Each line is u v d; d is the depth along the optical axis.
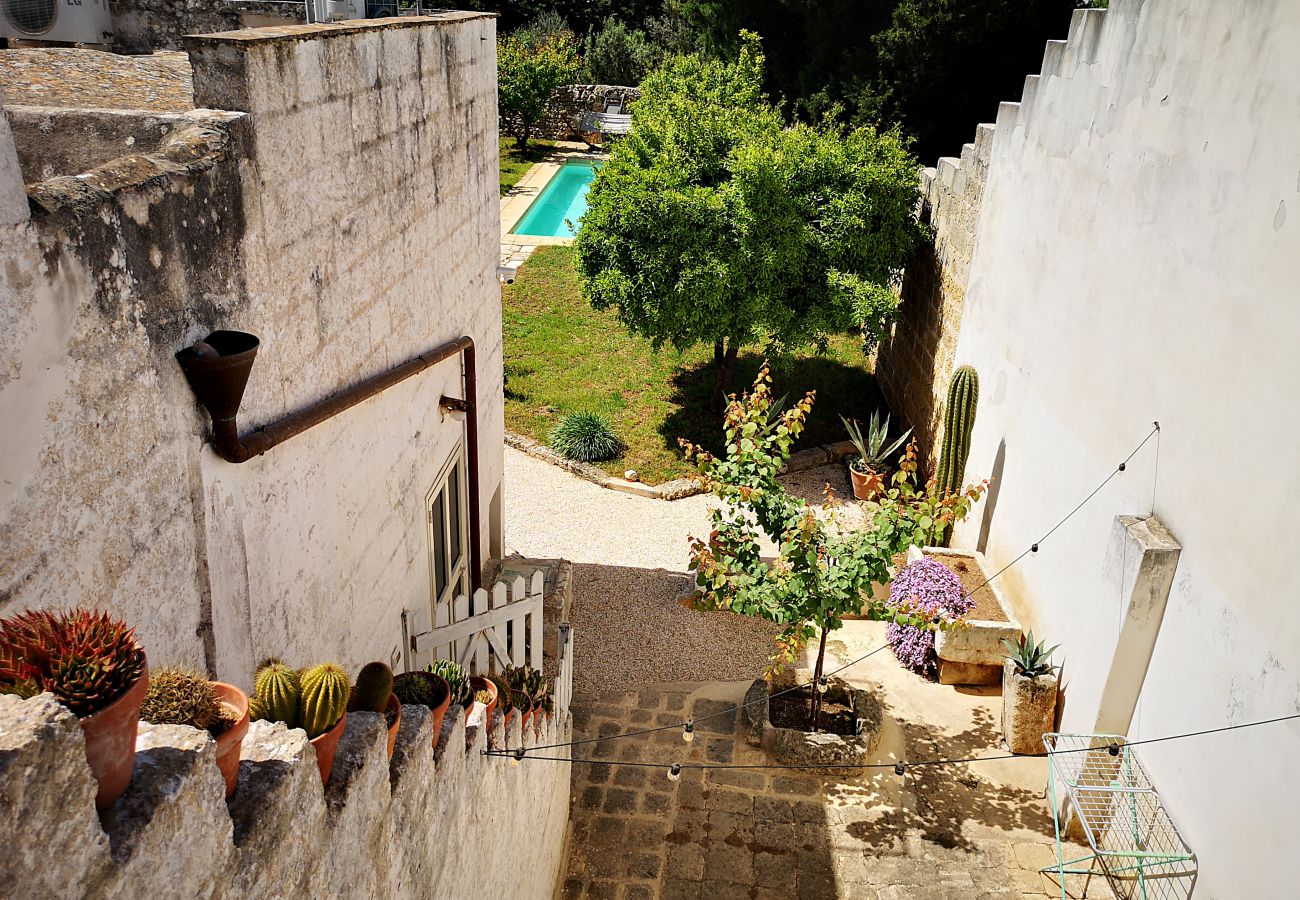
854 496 12.92
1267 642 5.43
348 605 5.38
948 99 21.56
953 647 9.00
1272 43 5.60
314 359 4.68
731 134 13.48
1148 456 6.86
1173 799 6.41
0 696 1.49
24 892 1.40
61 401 2.72
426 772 3.25
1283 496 5.33
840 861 7.29
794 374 16.78
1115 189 7.57
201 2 7.93
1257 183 5.70
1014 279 9.84
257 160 3.89
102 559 2.99
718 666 9.55
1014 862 7.30
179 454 3.42
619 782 8.00
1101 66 7.89
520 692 5.70
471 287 8.07
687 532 12.17
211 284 3.57
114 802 1.71
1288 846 5.16
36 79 5.45
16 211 2.47
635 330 13.30
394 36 5.48
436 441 7.20
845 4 21.61
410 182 6.07
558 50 34.31
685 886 7.05
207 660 3.75
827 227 12.84
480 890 4.24
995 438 10.17
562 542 11.83
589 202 13.50
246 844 2.01
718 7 25.44
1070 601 7.99
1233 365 5.86
